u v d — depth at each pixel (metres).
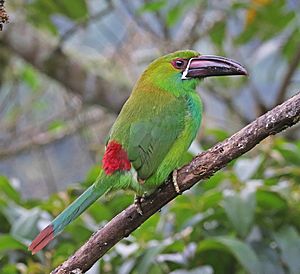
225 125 15.88
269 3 14.20
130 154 7.93
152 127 8.16
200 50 16.19
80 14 14.27
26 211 10.20
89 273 9.38
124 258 9.41
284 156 10.62
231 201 9.38
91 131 16.08
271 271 9.55
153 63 8.73
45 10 14.34
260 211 9.88
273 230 9.80
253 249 9.65
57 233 7.45
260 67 15.80
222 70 8.56
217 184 10.26
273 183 10.02
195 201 9.73
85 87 14.77
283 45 14.72
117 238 7.02
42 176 16.61
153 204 7.10
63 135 15.95
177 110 8.34
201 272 9.71
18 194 10.73
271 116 6.54
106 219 10.16
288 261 9.45
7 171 16.66
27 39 14.48
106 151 7.96
